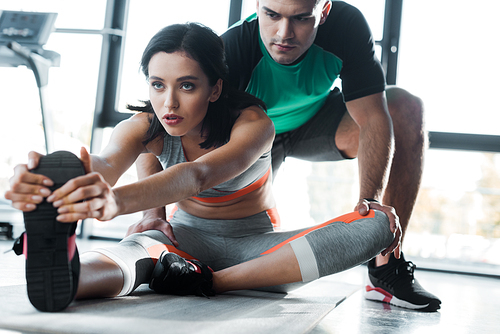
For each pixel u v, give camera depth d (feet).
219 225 4.41
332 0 5.21
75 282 2.61
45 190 2.35
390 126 5.05
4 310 2.55
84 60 12.04
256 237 4.32
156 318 2.56
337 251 3.58
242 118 3.87
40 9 12.10
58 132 11.97
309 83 5.27
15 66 10.05
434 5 11.22
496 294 6.74
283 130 6.00
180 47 3.48
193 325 2.44
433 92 11.05
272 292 4.42
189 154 4.11
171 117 3.56
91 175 2.36
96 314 2.56
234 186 4.22
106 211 2.42
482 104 10.86
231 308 3.17
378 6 11.23
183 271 3.52
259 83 5.22
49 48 12.04
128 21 12.30
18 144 12.01
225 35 5.19
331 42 5.01
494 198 12.39
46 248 2.45
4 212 10.24
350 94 5.17
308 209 13.08
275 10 4.21
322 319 3.38
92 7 12.21
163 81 3.51
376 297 4.80
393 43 11.12
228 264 4.29
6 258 6.19
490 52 10.98
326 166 13.19
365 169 4.79
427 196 12.78
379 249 3.75
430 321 3.81
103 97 12.10
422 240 12.89
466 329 3.52
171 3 12.17
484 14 11.10
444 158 12.26
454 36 11.13
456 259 12.72
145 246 3.67
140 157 4.80
